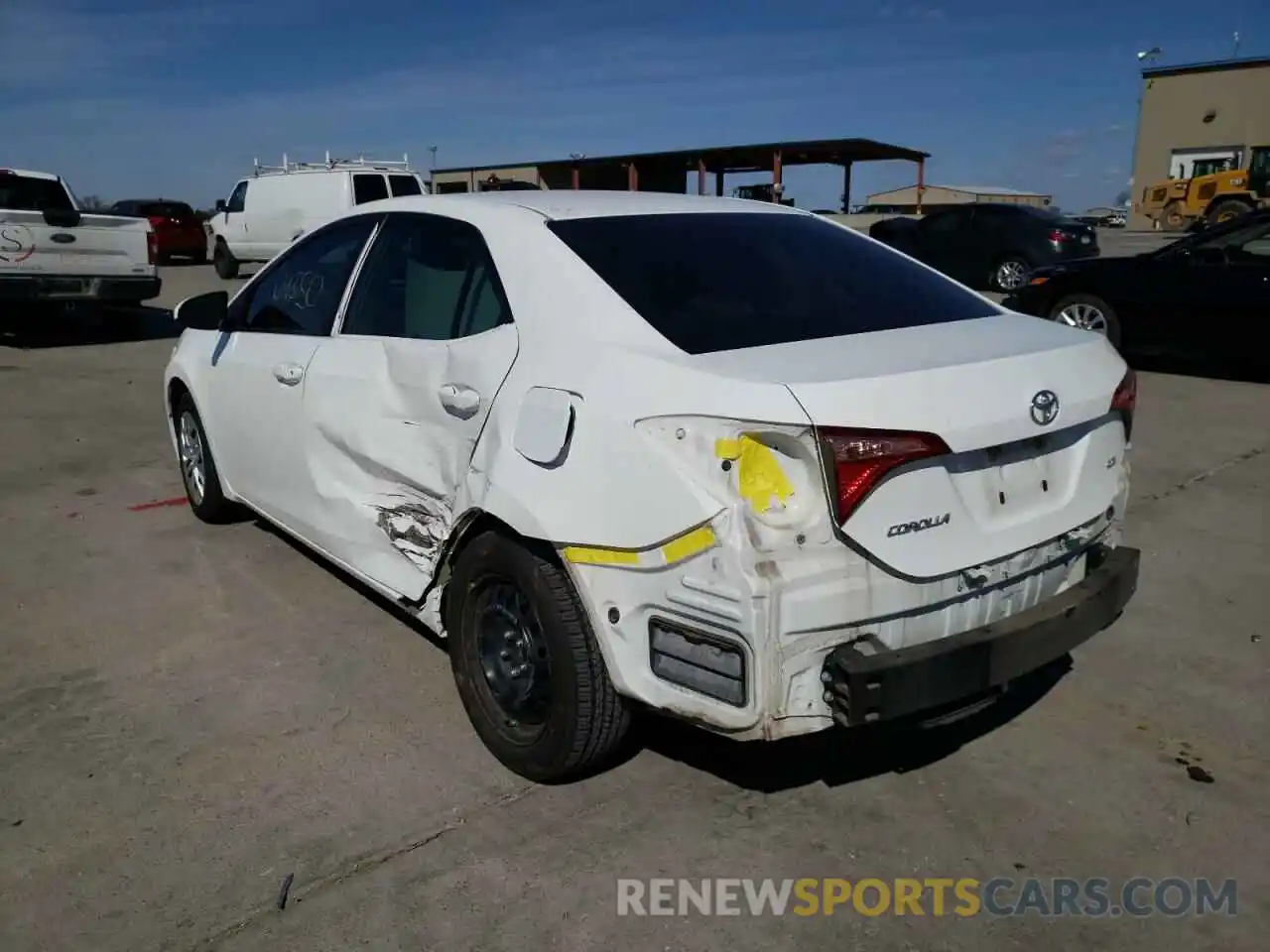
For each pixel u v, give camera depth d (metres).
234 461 4.95
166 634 4.28
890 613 2.57
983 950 2.53
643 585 2.67
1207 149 44.75
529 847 2.90
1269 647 4.06
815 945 2.54
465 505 3.17
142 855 2.88
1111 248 27.25
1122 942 2.55
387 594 3.79
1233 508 5.72
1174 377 9.73
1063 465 2.96
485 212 3.55
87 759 3.36
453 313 3.47
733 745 3.39
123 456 7.22
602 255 3.20
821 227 3.85
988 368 2.70
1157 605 4.45
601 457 2.73
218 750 3.40
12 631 4.32
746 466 2.49
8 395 9.38
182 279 21.92
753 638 2.47
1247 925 2.60
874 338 2.93
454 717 3.60
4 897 2.72
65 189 13.44
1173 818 3.00
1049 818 3.01
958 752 3.35
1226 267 9.20
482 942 2.55
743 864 2.82
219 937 2.57
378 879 2.78
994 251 17.69
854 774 3.23
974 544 2.69
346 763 3.32
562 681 2.96
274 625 4.35
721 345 2.83
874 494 2.49
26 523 5.73
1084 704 3.64
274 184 20.45
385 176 19.41
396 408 3.60
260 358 4.52
